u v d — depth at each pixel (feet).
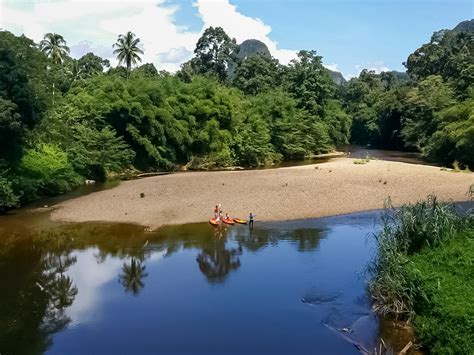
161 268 66.49
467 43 290.35
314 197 108.27
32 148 113.60
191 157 184.75
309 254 71.15
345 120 281.95
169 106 176.86
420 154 219.61
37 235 84.69
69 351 43.34
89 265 68.54
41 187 114.52
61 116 143.02
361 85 367.86
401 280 47.29
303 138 227.40
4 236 84.23
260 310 51.75
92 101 158.10
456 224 55.83
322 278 61.05
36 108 102.58
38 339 45.88
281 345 43.65
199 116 186.91
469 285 43.62
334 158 219.61
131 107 159.84
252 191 114.52
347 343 43.83
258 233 83.35
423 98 228.43
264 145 205.05
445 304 41.16
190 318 50.03
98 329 47.88
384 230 57.36
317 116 248.73
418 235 53.88
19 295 57.47
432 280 45.21
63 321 49.93
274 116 223.92
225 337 45.52
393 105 271.08
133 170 163.32
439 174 134.41
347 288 57.52
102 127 157.79
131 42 240.53
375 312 49.14
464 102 183.93
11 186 101.09
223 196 110.32
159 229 86.99
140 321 49.57
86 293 57.93
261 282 60.23
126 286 60.03
